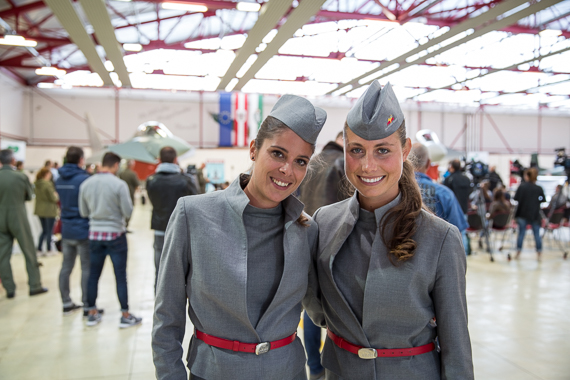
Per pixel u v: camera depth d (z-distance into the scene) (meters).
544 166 17.52
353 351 0.96
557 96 15.57
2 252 3.54
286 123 0.83
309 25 10.08
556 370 2.28
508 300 3.61
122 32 11.19
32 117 14.87
